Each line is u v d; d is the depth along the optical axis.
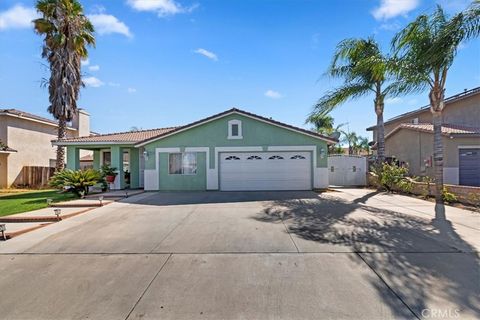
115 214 10.68
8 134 22.97
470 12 10.12
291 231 7.84
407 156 22.38
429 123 25.34
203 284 4.76
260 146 17.92
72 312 4.02
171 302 4.22
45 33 21.56
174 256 6.06
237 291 4.50
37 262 5.88
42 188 23.66
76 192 15.43
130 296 4.41
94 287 4.74
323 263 5.55
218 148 18.02
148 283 4.84
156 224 8.96
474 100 22.22
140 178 20.42
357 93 16.89
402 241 6.85
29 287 4.79
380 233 7.55
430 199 13.65
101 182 18.08
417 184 15.11
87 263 5.77
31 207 12.43
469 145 18.47
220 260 5.79
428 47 11.15
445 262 5.54
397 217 9.54
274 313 3.90
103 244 6.97
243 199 13.91
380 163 18.17
